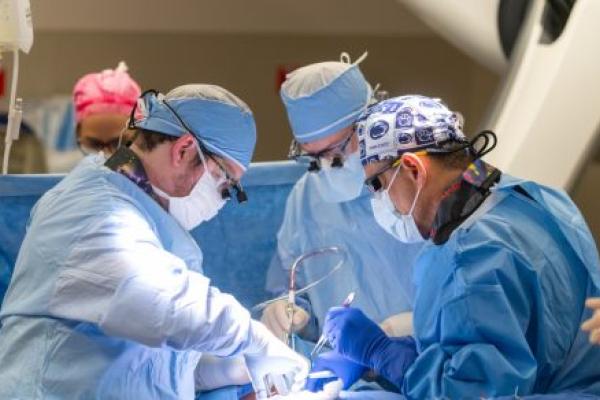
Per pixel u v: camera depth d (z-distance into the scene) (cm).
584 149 291
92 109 302
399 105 192
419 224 189
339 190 246
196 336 172
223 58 532
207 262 273
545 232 188
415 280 202
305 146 242
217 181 194
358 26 547
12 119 231
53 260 174
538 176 288
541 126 293
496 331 173
